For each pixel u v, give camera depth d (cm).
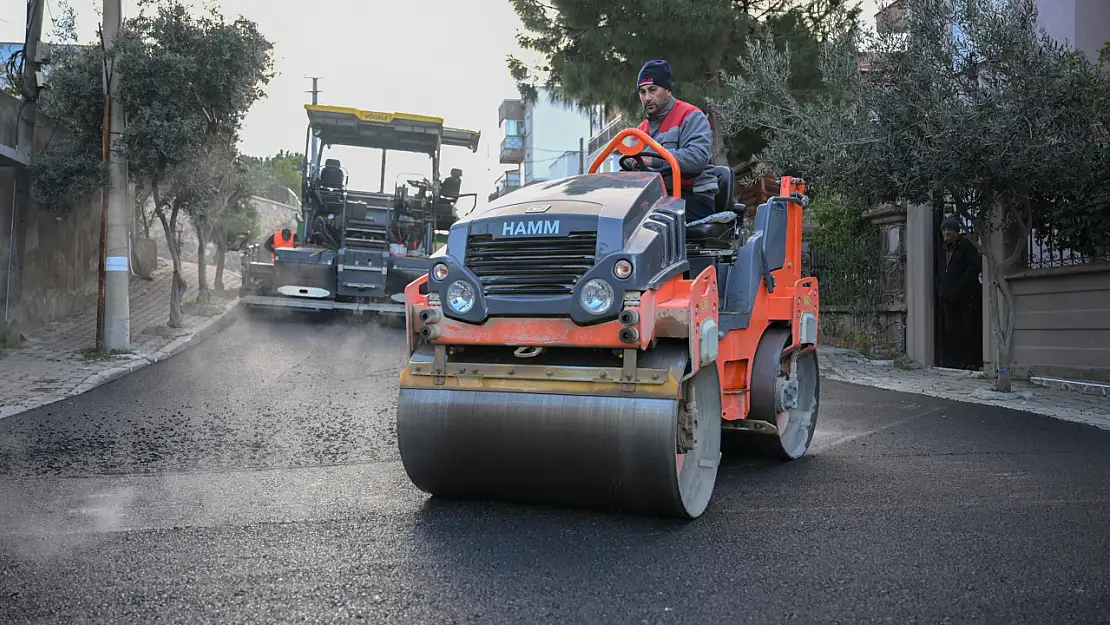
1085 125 860
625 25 1460
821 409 815
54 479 500
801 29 1498
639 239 411
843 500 464
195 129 1196
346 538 385
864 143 936
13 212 1216
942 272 1199
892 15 1007
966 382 1047
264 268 1478
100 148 1163
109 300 1116
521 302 410
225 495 464
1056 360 1027
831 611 304
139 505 442
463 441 420
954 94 893
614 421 398
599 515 428
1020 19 873
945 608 307
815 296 647
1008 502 458
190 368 1016
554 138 5375
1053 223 1036
